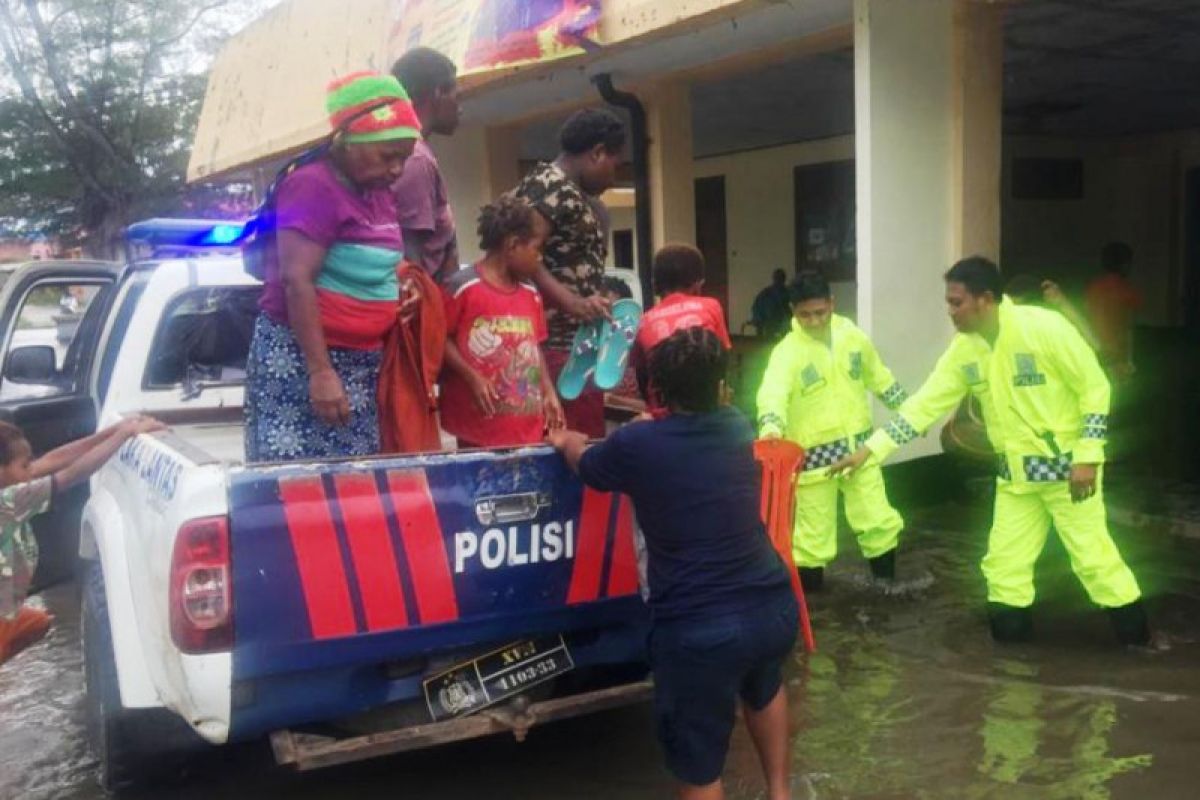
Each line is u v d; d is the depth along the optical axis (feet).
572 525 11.67
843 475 18.99
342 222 11.41
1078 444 15.38
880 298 23.04
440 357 12.55
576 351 13.74
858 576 20.25
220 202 70.90
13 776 14.14
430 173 13.74
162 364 16.94
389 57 33.22
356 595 10.75
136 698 11.85
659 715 10.78
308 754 10.78
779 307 45.78
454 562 11.13
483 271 12.95
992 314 15.79
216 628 10.28
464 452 11.29
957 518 23.48
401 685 11.41
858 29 22.53
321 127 37.35
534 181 14.23
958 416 22.50
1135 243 52.31
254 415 12.05
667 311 15.33
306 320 11.35
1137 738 13.44
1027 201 50.01
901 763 13.16
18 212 72.95
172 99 68.08
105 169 67.36
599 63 29.68
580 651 12.22
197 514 10.25
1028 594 16.43
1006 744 13.47
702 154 55.88
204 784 13.38
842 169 48.65
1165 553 20.58
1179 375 39.09
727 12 22.11
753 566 10.60
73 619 21.01
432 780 13.34
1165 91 37.93
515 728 11.43
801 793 12.55
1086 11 26.04
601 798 12.76
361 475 10.75
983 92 23.86
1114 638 16.67
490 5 27.84
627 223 62.69
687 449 10.50
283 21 42.75
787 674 15.98
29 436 16.74
